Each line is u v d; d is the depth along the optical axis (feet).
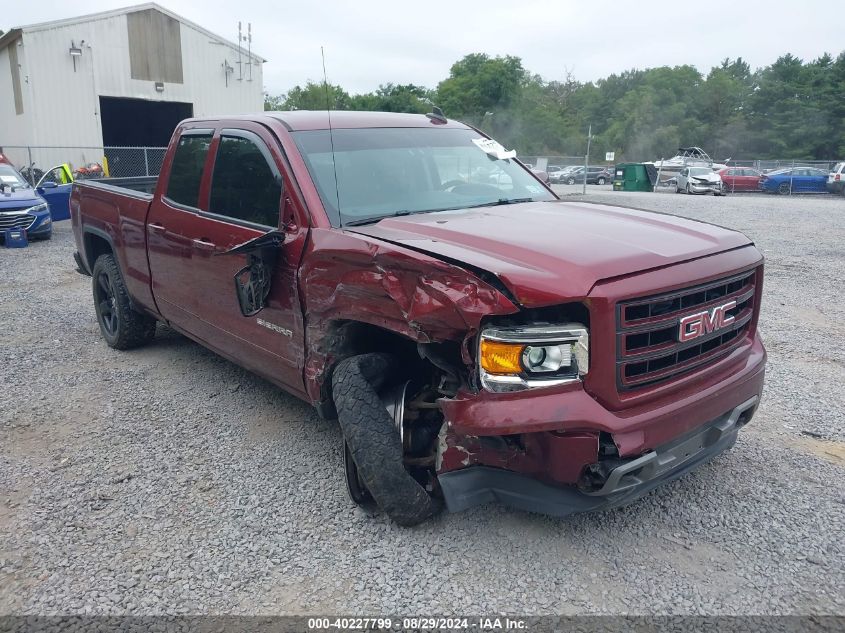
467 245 10.63
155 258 17.70
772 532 11.29
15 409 16.83
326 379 12.30
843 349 21.20
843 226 56.34
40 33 83.30
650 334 9.95
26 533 11.57
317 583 10.24
